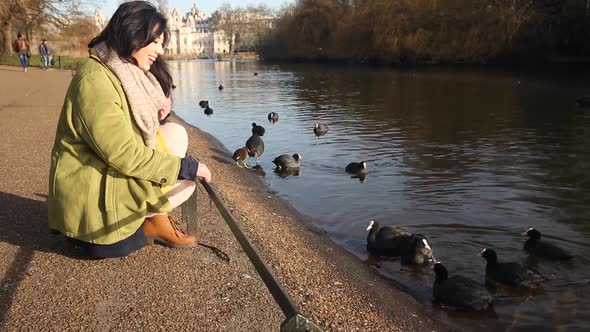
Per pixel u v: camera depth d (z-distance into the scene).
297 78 45.47
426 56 57.38
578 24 47.50
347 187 10.93
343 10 73.62
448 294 5.91
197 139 15.81
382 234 7.56
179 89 36.00
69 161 4.37
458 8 56.16
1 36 50.03
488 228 8.38
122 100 4.20
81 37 52.59
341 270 6.28
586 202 9.62
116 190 4.39
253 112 23.27
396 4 60.28
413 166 12.63
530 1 51.97
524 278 6.41
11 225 5.93
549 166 12.38
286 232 7.48
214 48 195.88
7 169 8.88
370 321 4.91
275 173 12.35
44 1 46.41
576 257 7.33
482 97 27.67
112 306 4.30
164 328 4.04
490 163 12.77
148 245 5.46
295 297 5.10
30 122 14.97
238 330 4.07
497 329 5.48
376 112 22.48
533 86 32.78
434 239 7.98
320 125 17.30
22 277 4.72
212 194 3.90
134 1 4.31
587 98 23.64
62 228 4.50
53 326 4.00
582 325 5.57
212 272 5.03
